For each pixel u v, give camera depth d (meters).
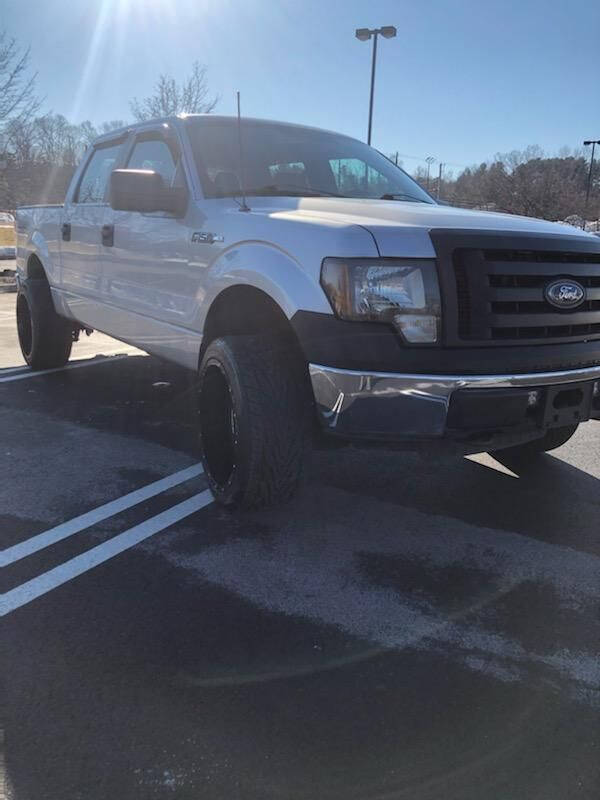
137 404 5.80
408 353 2.79
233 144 4.41
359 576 3.10
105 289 5.19
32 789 1.90
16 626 2.64
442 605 2.88
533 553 3.35
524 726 2.18
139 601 2.84
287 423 3.18
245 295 3.52
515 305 2.96
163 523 3.55
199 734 2.12
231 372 3.23
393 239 2.83
